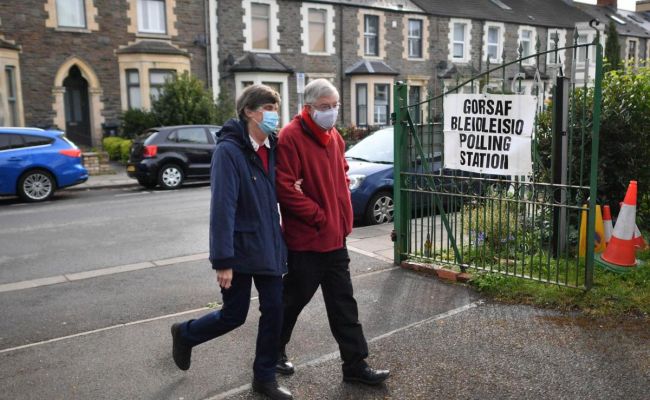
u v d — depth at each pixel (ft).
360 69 76.74
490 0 99.45
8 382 11.48
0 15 55.67
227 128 10.14
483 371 11.20
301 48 73.36
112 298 16.93
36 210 34.60
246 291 10.36
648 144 19.12
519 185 15.80
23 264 21.18
